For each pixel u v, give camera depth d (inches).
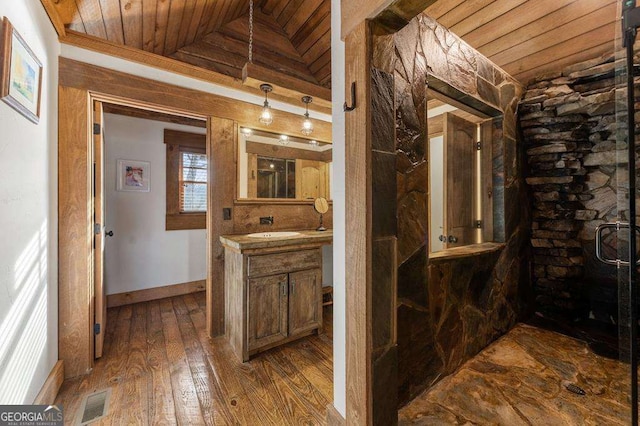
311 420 59.7
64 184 72.1
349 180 51.1
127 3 71.7
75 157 73.9
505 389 66.6
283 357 85.1
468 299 79.4
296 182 122.1
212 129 99.8
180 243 146.9
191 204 152.9
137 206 136.0
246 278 83.0
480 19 86.4
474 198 98.8
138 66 85.7
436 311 69.4
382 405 49.7
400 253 60.0
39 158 60.1
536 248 107.6
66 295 72.4
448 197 89.2
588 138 97.0
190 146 151.3
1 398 44.4
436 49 68.8
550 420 57.0
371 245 48.3
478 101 82.5
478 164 99.7
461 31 90.4
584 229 101.0
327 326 108.2
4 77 44.2
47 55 65.1
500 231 94.0
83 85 76.2
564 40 87.7
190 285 149.4
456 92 76.1
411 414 59.4
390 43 51.7
